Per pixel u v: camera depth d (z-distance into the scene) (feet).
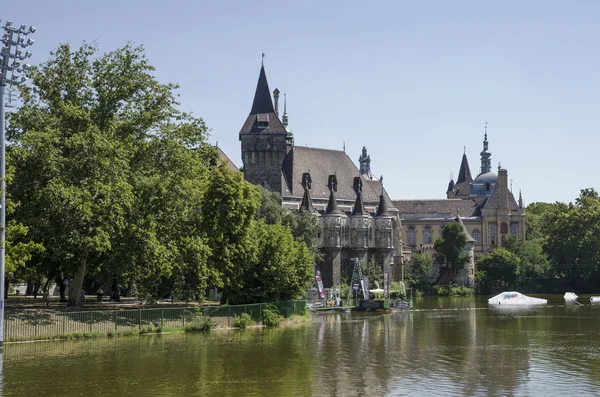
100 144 230.48
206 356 183.11
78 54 259.39
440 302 542.57
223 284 273.13
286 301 300.81
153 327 236.02
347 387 143.13
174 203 253.85
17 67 184.85
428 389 141.59
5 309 234.38
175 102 272.92
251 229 290.35
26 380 147.54
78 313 225.35
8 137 239.30
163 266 239.91
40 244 203.82
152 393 135.64
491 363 177.78
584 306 464.65
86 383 144.97
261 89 640.99
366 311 409.49
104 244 222.69
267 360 178.19
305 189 625.00
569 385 146.92
